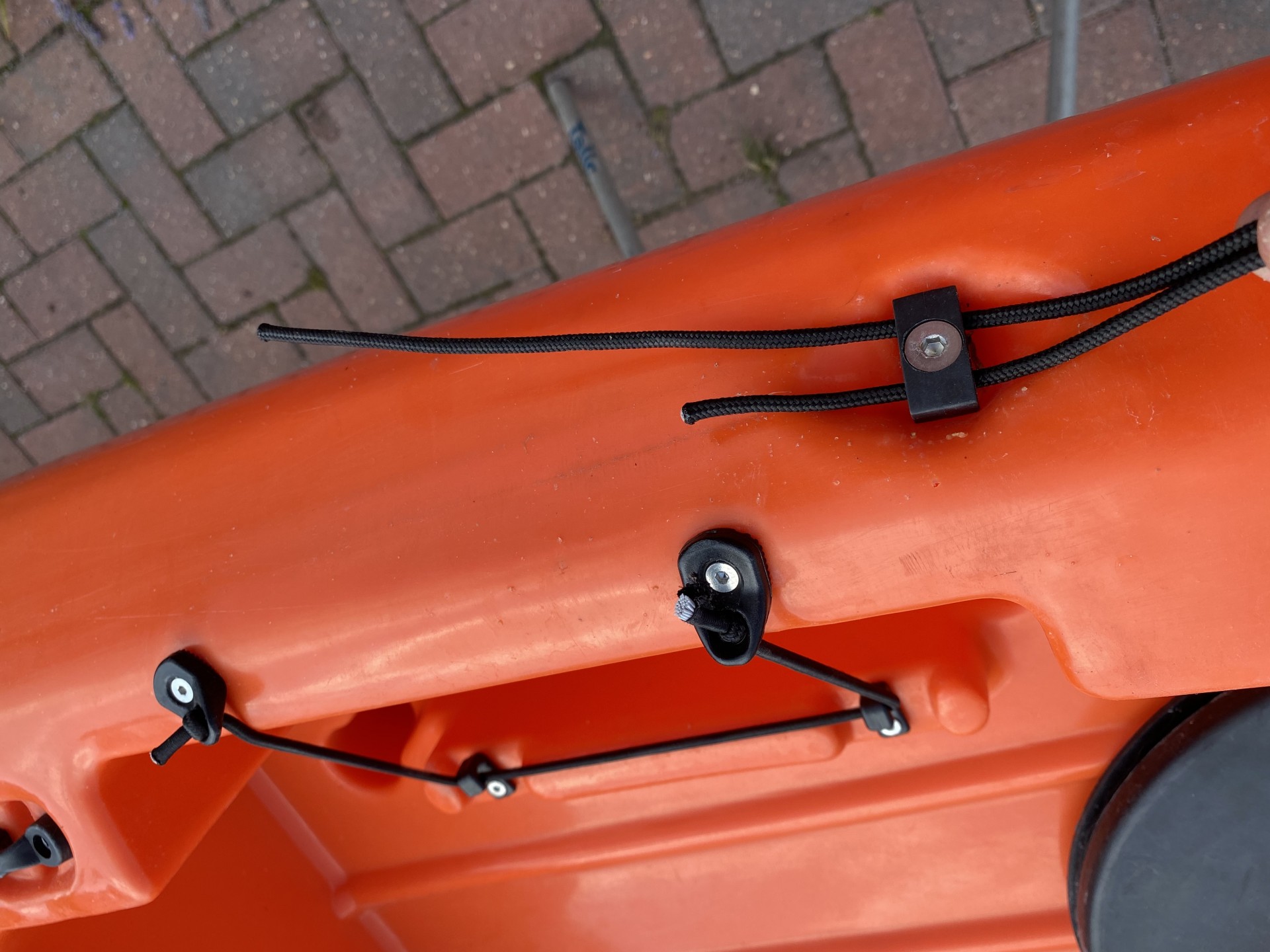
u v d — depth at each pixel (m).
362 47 2.32
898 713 0.91
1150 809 0.85
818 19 2.14
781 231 0.75
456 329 0.87
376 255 2.56
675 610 0.64
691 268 0.77
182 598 0.85
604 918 1.27
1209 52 2.04
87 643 0.87
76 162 2.57
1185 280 0.55
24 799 0.94
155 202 2.58
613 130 2.32
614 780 1.02
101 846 0.90
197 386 2.84
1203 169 0.63
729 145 2.30
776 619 0.70
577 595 0.73
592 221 2.43
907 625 0.94
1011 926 1.14
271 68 2.38
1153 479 0.60
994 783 1.01
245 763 1.04
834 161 2.28
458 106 2.34
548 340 0.73
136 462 0.95
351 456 0.84
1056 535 0.62
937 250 0.67
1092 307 0.59
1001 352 0.66
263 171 2.50
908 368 0.63
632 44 2.22
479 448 0.79
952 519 0.64
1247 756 0.79
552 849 1.20
